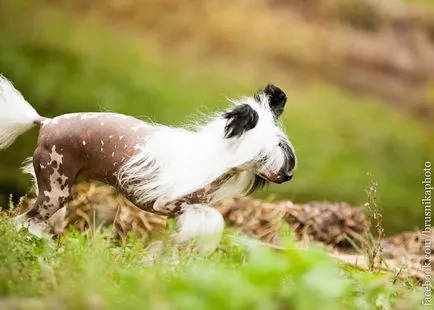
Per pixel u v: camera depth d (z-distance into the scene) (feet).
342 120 129.80
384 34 167.94
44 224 44.86
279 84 143.74
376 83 155.33
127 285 33.12
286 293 30.63
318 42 159.22
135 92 118.62
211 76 137.59
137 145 43.24
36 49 127.44
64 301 29.81
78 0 148.15
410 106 150.30
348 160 110.42
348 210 61.98
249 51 152.35
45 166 44.14
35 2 144.15
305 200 88.43
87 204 56.03
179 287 29.86
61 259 36.99
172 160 43.04
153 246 43.70
